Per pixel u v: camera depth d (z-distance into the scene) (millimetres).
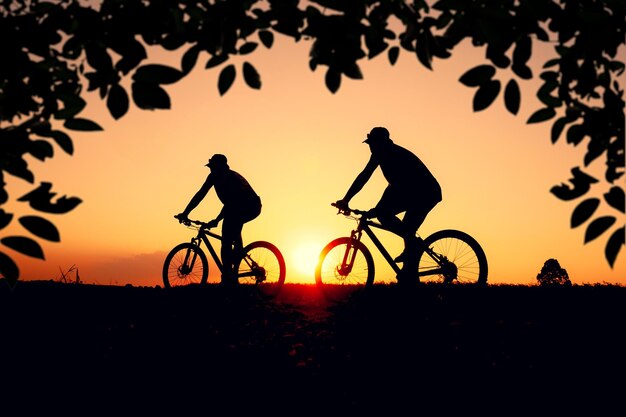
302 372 5219
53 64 3180
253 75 2943
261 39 3113
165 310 7355
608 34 3137
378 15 3053
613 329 5906
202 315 7062
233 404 4777
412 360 5352
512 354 5367
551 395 4672
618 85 3408
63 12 3000
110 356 5785
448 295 7227
